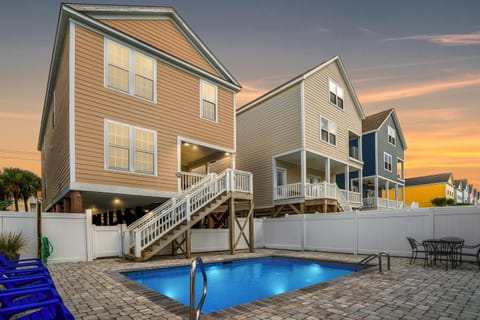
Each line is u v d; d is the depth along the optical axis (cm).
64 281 604
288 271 920
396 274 674
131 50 1134
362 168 2397
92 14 1062
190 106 1314
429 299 463
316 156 1833
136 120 1121
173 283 744
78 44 993
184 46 1355
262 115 1967
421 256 963
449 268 763
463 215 898
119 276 659
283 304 437
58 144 1247
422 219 980
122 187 1052
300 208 1652
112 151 1045
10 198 2852
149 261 919
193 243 1202
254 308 418
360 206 2147
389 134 2709
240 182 1237
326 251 1221
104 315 391
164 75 1235
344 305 431
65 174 1034
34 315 280
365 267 845
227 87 1495
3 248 727
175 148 1234
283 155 1794
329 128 1933
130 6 1145
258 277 830
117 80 1088
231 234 1144
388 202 2477
